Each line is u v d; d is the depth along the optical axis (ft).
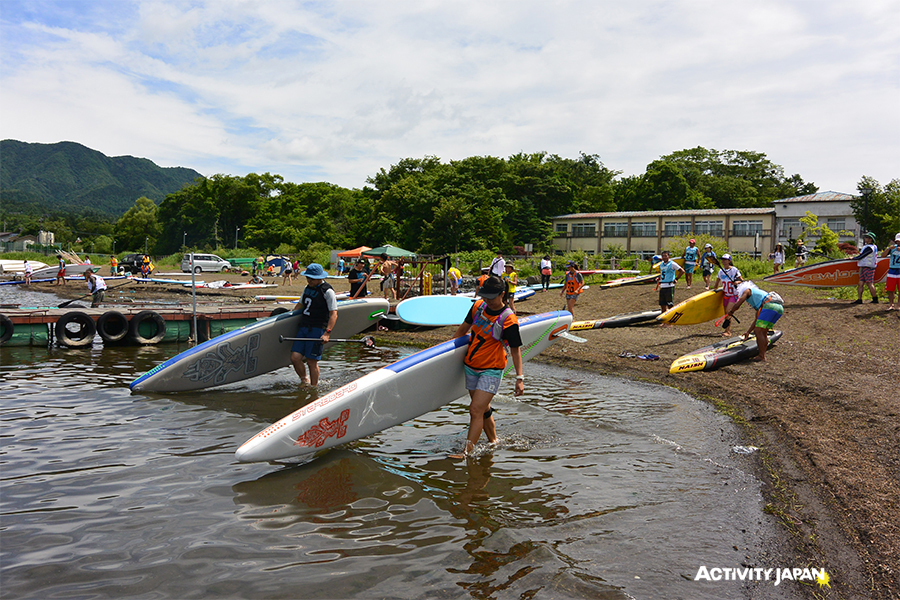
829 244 90.94
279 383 27.17
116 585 10.27
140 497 14.07
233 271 152.15
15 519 12.74
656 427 20.74
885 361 28.45
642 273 86.07
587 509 13.84
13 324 38.60
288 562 11.19
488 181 207.62
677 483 15.48
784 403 22.82
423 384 18.99
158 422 20.40
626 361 32.65
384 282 61.46
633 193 227.61
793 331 37.65
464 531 12.63
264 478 15.53
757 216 155.33
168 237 311.06
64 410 21.86
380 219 205.26
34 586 10.18
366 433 18.24
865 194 102.78
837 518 12.97
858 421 19.52
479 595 10.16
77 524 12.57
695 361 29.55
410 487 15.11
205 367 25.45
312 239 253.03
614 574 10.88
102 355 35.88
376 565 11.14
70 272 123.85
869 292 48.47
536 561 11.30
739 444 18.78
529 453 17.92
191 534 12.25
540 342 22.26
